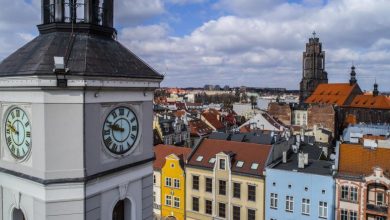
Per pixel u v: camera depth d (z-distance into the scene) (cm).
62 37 1324
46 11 1395
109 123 1309
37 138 1188
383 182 4338
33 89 1168
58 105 1170
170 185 6078
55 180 1175
